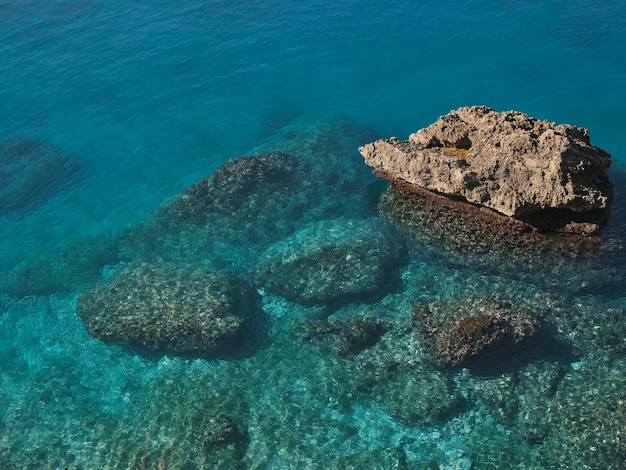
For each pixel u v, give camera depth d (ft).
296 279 81.51
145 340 75.00
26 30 145.48
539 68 119.24
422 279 81.05
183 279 81.82
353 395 67.92
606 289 76.28
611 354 67.97
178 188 102.17
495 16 137.08
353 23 140.67
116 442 65.26
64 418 68.54
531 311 73.15
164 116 118.73
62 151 111.34
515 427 62.85
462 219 86.63
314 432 64.59
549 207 80.28
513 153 81.35
